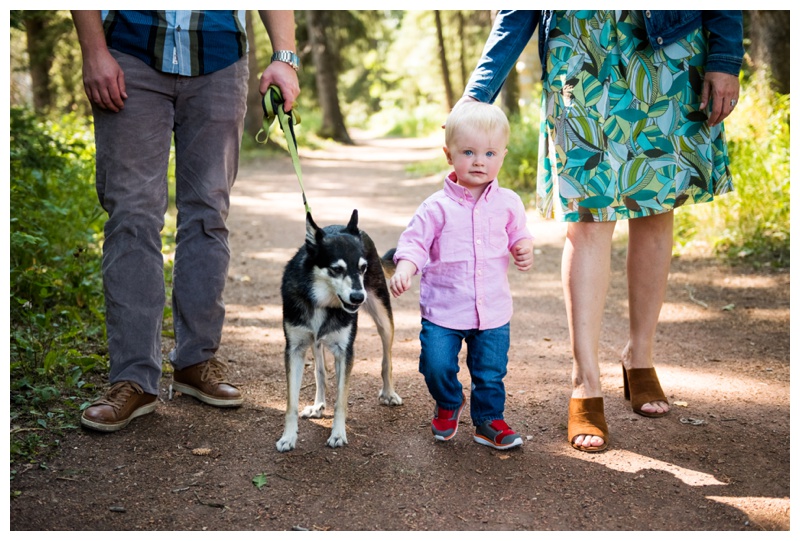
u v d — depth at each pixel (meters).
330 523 2.43
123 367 3.18
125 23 3.10
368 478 2.76
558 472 2.81
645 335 3.40
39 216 5.42
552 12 3.06
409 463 2.89
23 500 2.47
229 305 5.57
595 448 2.97
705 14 3.05
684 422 3.27
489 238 2.94
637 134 3.05
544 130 3.20
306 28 26.92
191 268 3.38
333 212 10.33
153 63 3.13
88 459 2.82
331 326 3.10
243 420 3.30
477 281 2.92
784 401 3.50
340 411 3.10
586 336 3.11
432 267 2.97
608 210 3.03
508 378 3.94
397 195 12.05
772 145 7.31
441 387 2.96
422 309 3.02
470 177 2.92
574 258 3.13
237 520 2.44
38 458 2.77
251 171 16.22
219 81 3.29
